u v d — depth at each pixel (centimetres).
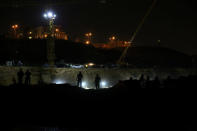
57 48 7812
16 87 2170
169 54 8656
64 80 3478
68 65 5500
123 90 2298
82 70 4272
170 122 1520
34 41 7469
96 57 8219
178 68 5722
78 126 1393
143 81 2722
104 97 2105
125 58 8425
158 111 1788
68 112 1673
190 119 1612
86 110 1736
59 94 2055
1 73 3300
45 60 6181
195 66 6450
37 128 1316
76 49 8350
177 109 1875
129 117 1608
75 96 2058
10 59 5769
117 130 1362
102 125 1441
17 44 7100
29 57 6319
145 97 2133
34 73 3597
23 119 1477
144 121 1534
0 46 6631
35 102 1823
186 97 2286
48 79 3359
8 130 1275
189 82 3030
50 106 1767
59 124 1420
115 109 1795
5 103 1764
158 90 2416
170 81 2905
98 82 2842
